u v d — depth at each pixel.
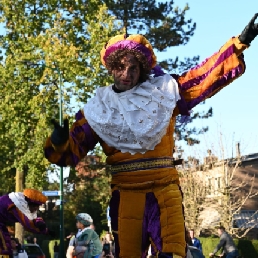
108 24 23.44
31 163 23.11
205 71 3.38
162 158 3.36
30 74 23.53
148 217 3.30
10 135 24.64
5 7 24.80
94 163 32.97
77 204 40.81
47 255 34.66
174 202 3.28
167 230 3.23
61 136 3.17
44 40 23.62
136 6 29.91
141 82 3.43
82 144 3.38
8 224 7.03
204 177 30.09
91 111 3.40
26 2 24.78
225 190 28.56
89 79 22.80
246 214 38.53
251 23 3.25
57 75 23.22
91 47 23.44
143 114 3.29
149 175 3.32
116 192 3.40
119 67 3.36
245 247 24.61
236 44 3.29
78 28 24.58
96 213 40.22
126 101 3.34
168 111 3.31
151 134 3.27
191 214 29.27
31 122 23.97
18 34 24.97
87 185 38.12
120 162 3.38
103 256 9.59
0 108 23.78
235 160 31.12
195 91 3.40
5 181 32.38
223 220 28.33
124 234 3.33
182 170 30.42
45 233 6.95
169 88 3.37
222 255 17.17
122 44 3.35
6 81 23.92
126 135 3.30
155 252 3.28
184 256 3.20
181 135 30.25
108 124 3.31
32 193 6.84
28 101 23.67
